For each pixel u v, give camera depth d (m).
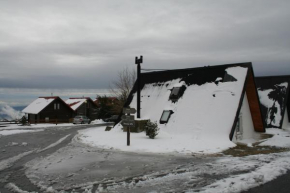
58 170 8.86
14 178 7.93
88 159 10.63
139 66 19.89
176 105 18.42
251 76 17.08
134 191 6.60
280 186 6.87
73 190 6.75
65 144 15.27
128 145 13.48
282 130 21.28
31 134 22.03
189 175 7.96
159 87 21.12
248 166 8.99
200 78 19.11
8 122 46.84
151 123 15.54
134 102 21.72
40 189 6.87
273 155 11.23
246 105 17.73
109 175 8.16
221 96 16.80
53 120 47.47
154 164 9.59
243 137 16.94
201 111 16.81
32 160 10.59
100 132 21.31
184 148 12.63
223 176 7.78
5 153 12.33
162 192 6.46
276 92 24.36
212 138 14.84
